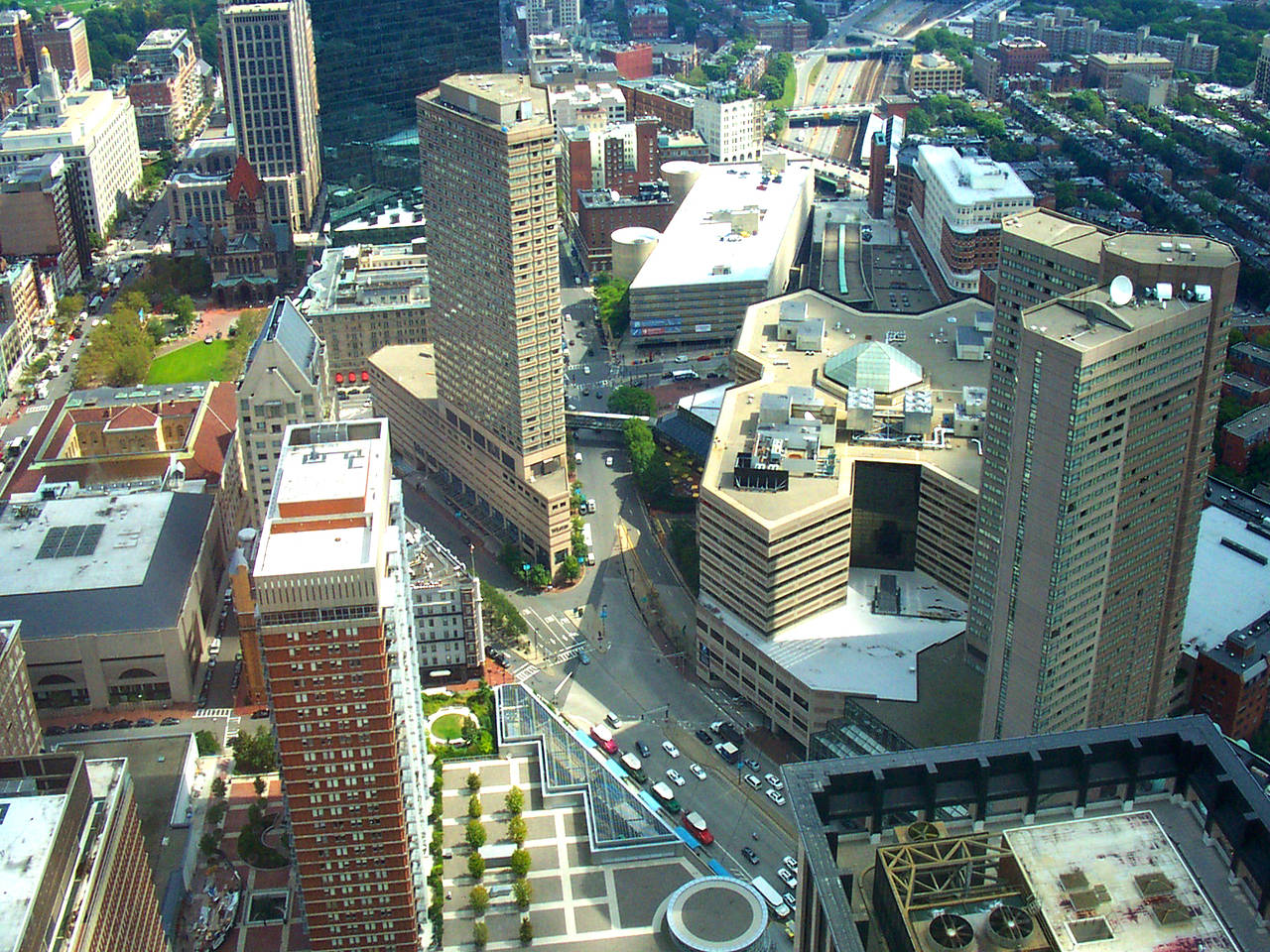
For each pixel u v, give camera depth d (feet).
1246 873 414.21
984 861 401.49
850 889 422.82
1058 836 406.62
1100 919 382.42
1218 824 426.51
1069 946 377.09
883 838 440.45
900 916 388.78
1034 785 440.86
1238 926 402.11
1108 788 457.27
